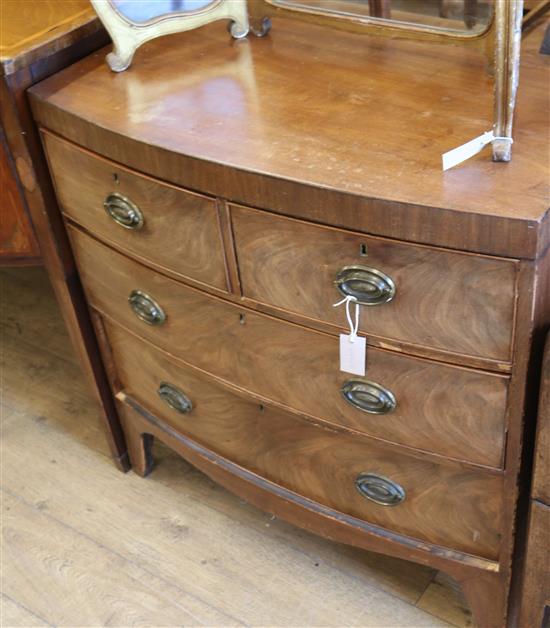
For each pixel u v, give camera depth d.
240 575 1.57
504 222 0.94
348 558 1.58
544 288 1.01
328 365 1.21
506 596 1.29
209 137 1.15
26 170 1.41
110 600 1.56
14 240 1.60
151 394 1.59
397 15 1.32
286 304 1.18
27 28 1.37
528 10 1.32
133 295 1.42
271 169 1.07
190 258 1.25
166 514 1.70
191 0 1.33
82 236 1.44
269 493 1.48
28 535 1.69
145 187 1.23
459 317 1.04
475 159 1.04
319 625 1.48
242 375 1.34
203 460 1.56
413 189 1.00
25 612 1.55
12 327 2.20
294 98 1.21
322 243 1.08
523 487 1.19
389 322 1.09
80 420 1.92
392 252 1.03
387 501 1.32
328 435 1.31
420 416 1.16
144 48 1.40
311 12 1.29
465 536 1.28
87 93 1.29
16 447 1.87
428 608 1.48
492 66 1.18
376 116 1.15
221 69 1.31
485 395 1.09
